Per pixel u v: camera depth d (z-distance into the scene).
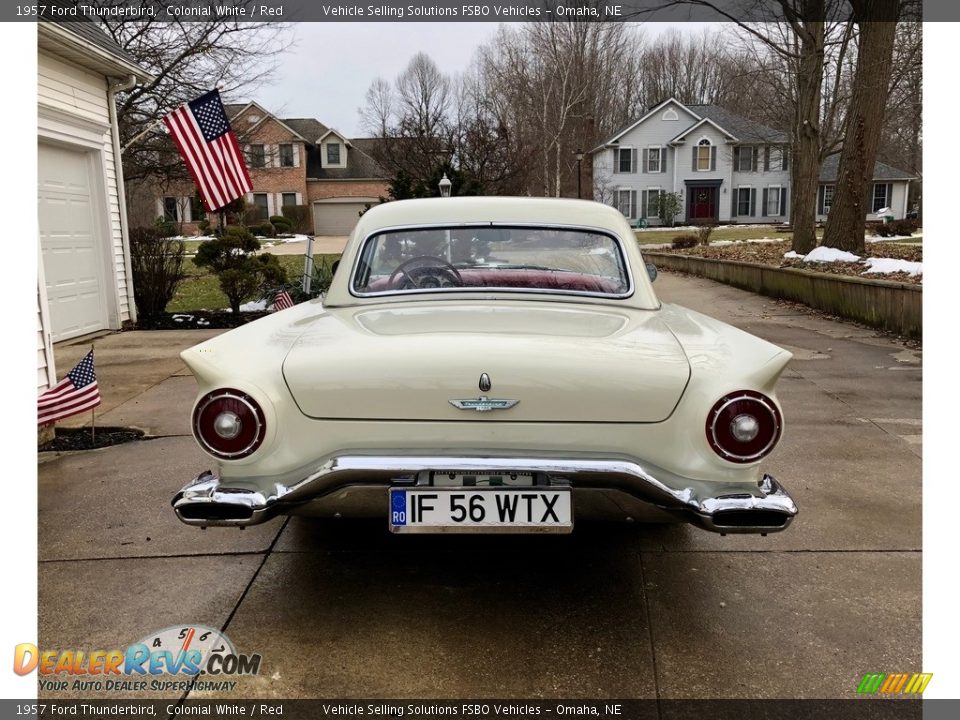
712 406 2.30
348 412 2.36
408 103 28.98
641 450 2.36
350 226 41.09
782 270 12.52
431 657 2.38
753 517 2.31
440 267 3.35
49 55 8.29
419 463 2.27
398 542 3.25
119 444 4.66
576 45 31.09
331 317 2.97
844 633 2.52
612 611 2.67
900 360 7.43
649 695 2.20
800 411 5.47
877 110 14.09
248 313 10.95
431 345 2.41
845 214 14.68
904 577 2.90
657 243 28.47
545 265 3.34
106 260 9.65
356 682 2.26
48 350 5.02
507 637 2.50
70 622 2.58
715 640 2.48
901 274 11.31
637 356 2.39
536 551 3.16
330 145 41.06
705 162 40.00
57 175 8.67
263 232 35.19
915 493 3.78
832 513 3.53
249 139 24.02
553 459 2.28
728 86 40.97
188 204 38.72
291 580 2.89
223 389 2.32
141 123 16.70
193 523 2.34
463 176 16.59
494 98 29.94
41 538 3.24
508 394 2.32
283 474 2.37
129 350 8.20
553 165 31.14
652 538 3.29
